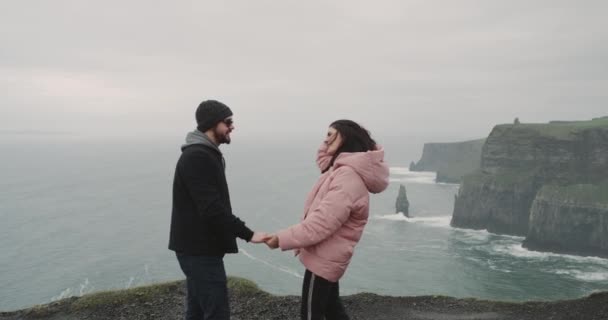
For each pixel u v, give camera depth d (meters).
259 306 8.96
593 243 110.50
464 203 148.50
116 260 76.12
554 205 117.00
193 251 5.00
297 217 122.81
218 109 5.07
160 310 8.80
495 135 157.25
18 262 73.94
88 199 153.12
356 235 4.65
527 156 148.62
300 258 4.83
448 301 9.74
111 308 8.91
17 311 8.88
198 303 5.45
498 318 8.84
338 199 4.39
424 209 170.88
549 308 9.20
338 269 4.61
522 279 81.06
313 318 4.72
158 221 114.69
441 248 106.00
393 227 134.25
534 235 118.75
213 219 4.73
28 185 190.00
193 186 4.78
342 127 4.86
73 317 8.57
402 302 9.62
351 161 4.54
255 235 4.82
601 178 137.12
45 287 61.56
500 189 143.50
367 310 9.20
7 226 104.00
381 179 4.62
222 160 5.24
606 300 9.14
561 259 102.00
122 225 109.00
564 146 143.12
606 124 149.38
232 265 77.69
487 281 78.69
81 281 64.31
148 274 68.19
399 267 84.88
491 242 120.75
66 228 103.69
